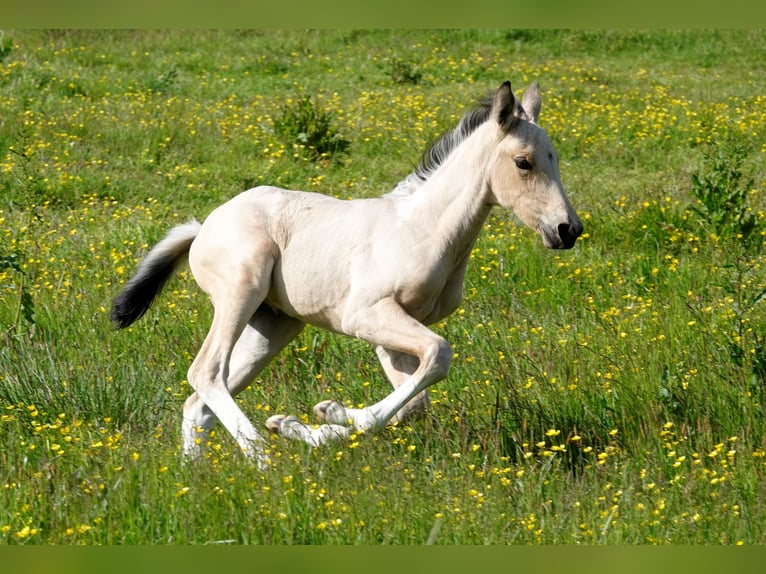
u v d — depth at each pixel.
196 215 23.17
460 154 12.54
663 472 11.93
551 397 13.57
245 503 10.67
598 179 26.06
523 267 19.30
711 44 43.47
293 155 27.03
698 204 21.05
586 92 34.91
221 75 37.75
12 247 19.28
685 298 17.48
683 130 29.78
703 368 14.26
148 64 38.69
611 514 10.53
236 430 12.22
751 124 30.14
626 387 13.72
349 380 14.75
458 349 15.82
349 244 12.54
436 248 12.34
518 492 11.16
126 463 11.41
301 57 40.62
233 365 13.29
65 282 18.12
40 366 14.30
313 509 10.65
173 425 13.05
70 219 21.92
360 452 11.60
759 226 20.84
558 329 16.39
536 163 12.11
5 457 11.66
